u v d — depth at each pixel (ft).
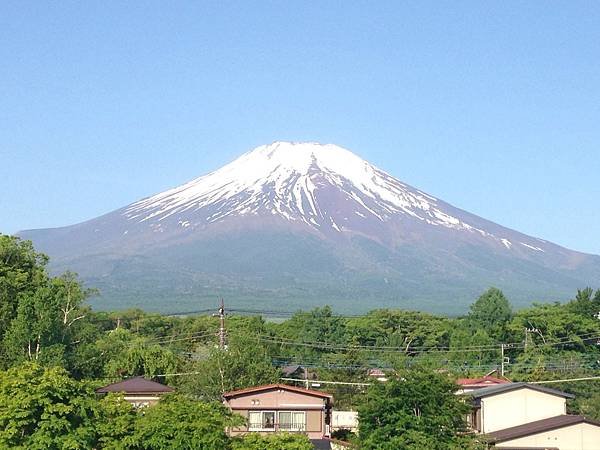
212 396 225.76
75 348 246.88
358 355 300.40
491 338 375.86
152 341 376.27
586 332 366.43
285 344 386.93
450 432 162.20
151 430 149.38
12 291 247.70
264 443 155.63
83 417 146.72
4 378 147.54
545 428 182.09
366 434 163.22
